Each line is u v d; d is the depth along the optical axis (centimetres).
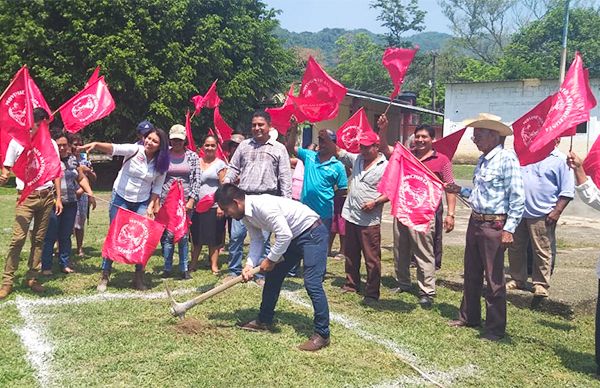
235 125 2498
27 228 612
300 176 855
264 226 494
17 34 1991
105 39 1902
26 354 457
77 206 795
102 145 642
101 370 431
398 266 696
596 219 1520
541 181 633
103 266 664
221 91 2283
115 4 1925
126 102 2062
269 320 539
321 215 713
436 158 657
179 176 727
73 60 1966
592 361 493
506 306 596
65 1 1955
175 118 2122
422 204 571
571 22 4556
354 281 680
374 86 5428
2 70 2058
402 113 3281
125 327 527
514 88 3166
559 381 449
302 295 668
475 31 5816
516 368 472
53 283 677
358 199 645
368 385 427
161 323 541
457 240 1120
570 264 855
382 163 643
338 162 720
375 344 513
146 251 646
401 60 626
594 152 494
